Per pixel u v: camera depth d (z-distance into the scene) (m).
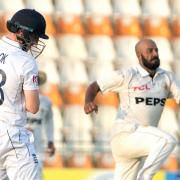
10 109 18.17
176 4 56.62
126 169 26.48
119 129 25.81
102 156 46.81
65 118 50.34
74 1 54.75
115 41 54.53
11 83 18.03
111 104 51.41
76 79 52.19
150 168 25.16
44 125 34.22
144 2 56.34
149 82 25.64
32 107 18.17
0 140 18.12
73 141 46.78
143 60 25.61
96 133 49.69
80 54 53.38
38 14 18.55
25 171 18.30
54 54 52.69
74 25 54.06
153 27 55.50
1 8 52.41
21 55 18.20
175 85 26.06
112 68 53.50
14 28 18.38
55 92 51.06
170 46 55.41
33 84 18.16
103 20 54.66
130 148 25.69
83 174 37.97
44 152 44.91
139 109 25.67
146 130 25.52
